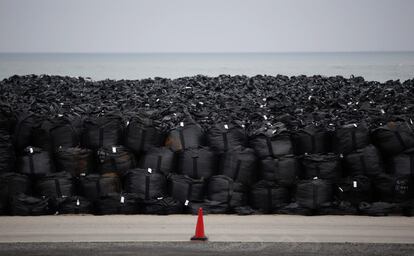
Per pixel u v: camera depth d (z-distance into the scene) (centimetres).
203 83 7044
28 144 4294
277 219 3725
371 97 5959
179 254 2955
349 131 4169
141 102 5675
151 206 3825
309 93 6206
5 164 4012
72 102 5816
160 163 4059
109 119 4247
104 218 3725
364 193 3941
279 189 3928
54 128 4256
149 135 4191
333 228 3497
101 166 4059
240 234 3350
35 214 3791
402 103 5616
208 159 4044
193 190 3888
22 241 3206
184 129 4247
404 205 3844
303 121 4794
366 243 3170
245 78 7506
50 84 7050
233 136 4209
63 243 3156
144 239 3244
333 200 3938
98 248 3061
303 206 3853
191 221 3647
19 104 5319
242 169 3991
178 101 5725
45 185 3916
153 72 19450
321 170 4003
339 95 6109
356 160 4034
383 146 4122
